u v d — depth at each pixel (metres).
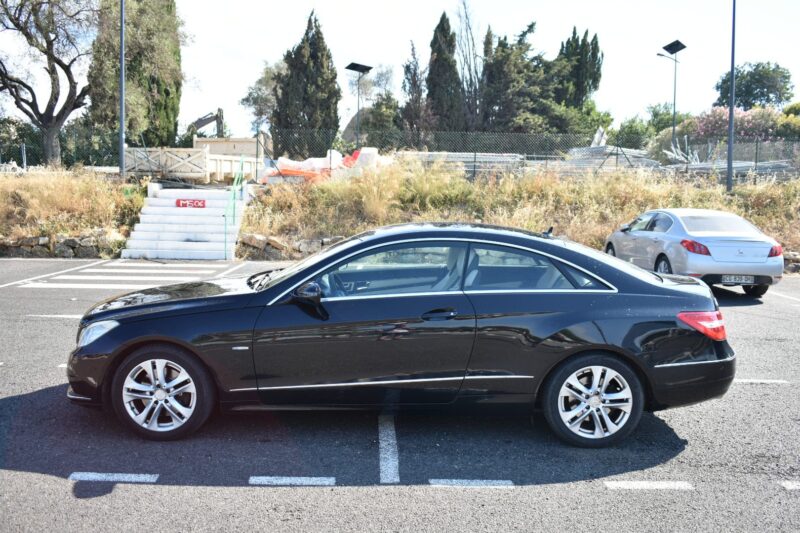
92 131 38.81
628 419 4.23
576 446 4.30
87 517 3.27
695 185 19.50
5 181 17.28
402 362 4.21
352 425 4.66
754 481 3.81
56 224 15.88
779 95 61.69
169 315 4.26
